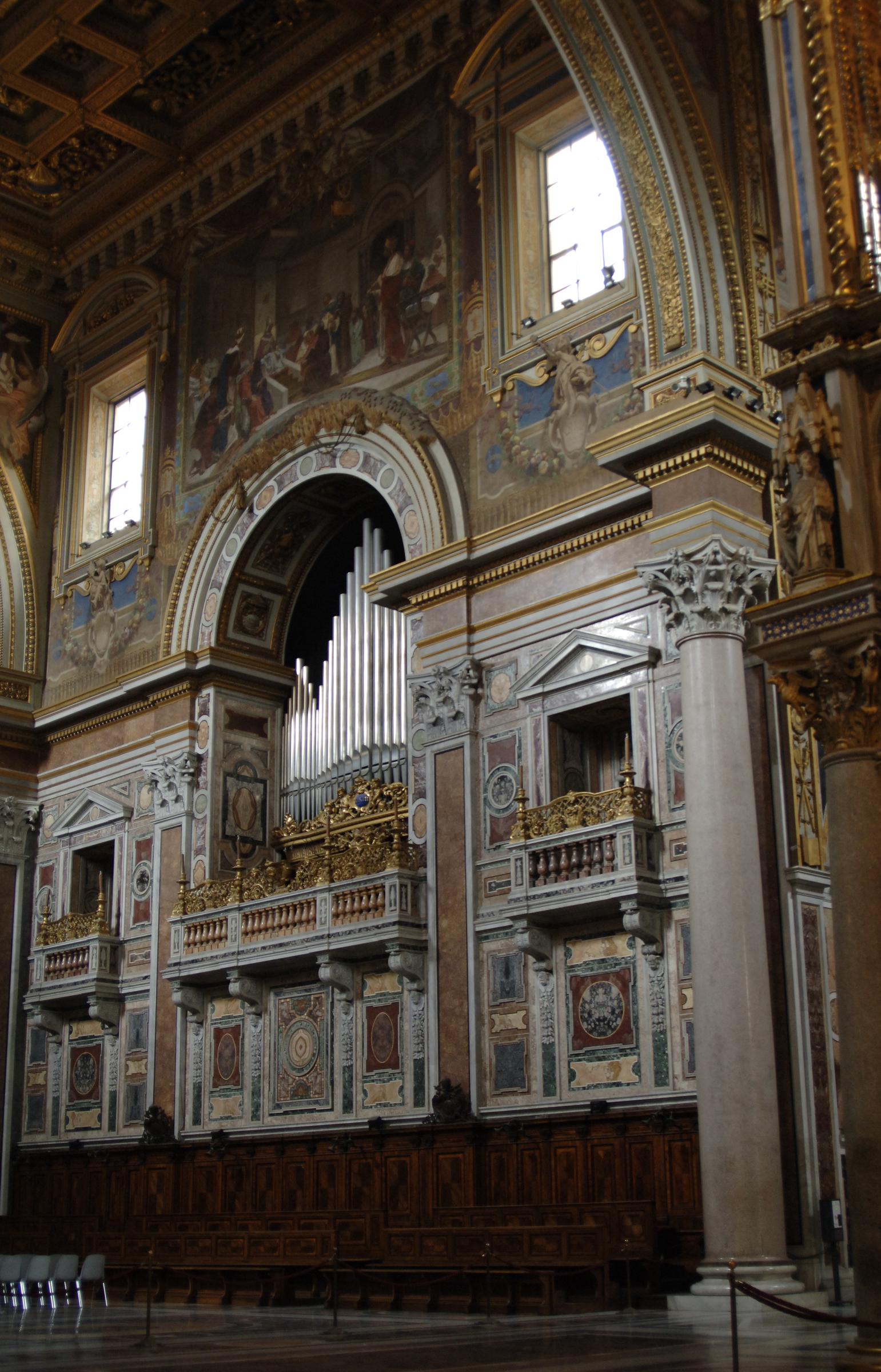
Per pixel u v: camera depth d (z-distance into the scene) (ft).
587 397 60.44
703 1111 47.55
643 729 55.16
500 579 61.72
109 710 79.10
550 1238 48.93
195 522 76.33
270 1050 66.23
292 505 73.31
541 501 60.90
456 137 68.80
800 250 36.76
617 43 54.90
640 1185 51.67
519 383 63.21
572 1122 53.93
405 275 69.62
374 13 71.67
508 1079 56.54
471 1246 51.11
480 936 58.59
